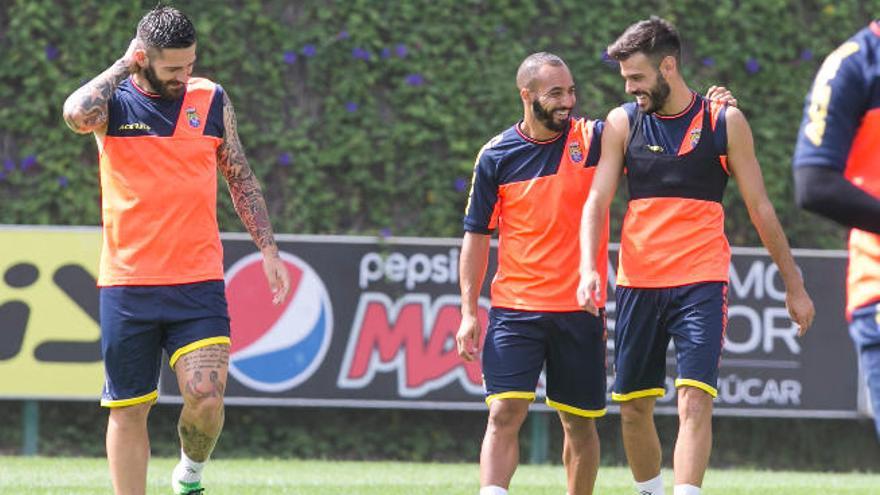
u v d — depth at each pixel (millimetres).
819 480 36875
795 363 41688
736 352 41531
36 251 39906
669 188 21641
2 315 39719
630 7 45875
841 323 41875
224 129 21516
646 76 21391
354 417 44219
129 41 43562
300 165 44281
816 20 46875
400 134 44562
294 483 31672
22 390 39719
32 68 43281
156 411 43406
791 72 46531
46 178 43344
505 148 22172
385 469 38156
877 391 13062
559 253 21938
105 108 20297
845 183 12648
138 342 20766
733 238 45969
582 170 21953
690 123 21578
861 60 12930
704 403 21203
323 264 41062
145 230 20609
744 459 45125
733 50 46094
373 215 44594
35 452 42062
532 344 22047
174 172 20703
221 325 21000
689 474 20922
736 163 21500
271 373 40625
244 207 22156
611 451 44500
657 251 21672
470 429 44562
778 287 41719
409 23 45000
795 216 46250
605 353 22500
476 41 45031
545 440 43469
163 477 33125
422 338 41250
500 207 22469
